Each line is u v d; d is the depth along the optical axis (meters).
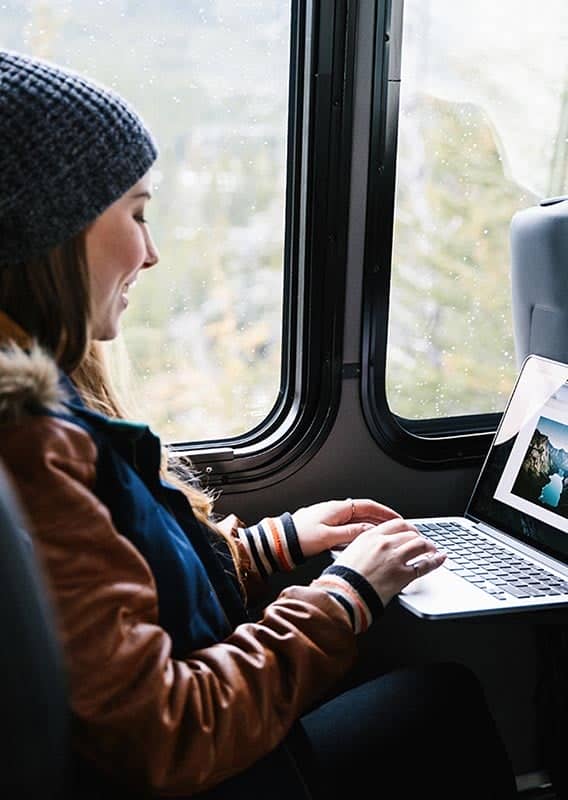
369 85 1.67
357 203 1.72
